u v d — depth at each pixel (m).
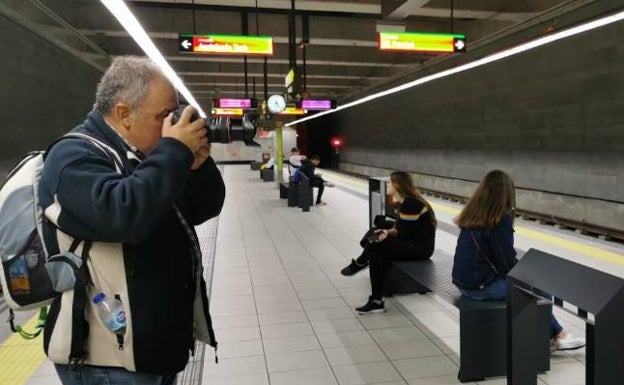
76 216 1.01
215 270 5.60
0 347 3.41
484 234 2.97
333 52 14.81
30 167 1.16
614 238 8.12
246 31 10.77
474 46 12.26
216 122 1.39
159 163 1.02
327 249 6.60
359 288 4.80
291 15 9.37
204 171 1.38
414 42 7.37
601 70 8.31
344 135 28.00
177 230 1.25
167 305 1.17
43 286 1.13
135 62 1.19
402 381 2.96
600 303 1.56
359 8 9.59
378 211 5.89
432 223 4.17
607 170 8.31
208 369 3.15
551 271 1.87
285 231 8.02
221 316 4.11
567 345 3.18
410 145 18.03
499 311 2.90
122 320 1.10
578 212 9.01
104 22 9.80
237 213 10.19
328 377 3.03
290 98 10.29
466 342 2.89
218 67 16.81
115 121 1.18
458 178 14.30
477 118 12.95
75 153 1.06
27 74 6.10
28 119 6.13
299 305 4.34
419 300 4.39
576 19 8.70
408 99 18.02
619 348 1.58
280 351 3.41
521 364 2.13
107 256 1.10
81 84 8.92
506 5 9.74
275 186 16.66
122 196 0.98
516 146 11.16
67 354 1.11
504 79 11.47
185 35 7.47
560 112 9.49
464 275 3.06
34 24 6.30
